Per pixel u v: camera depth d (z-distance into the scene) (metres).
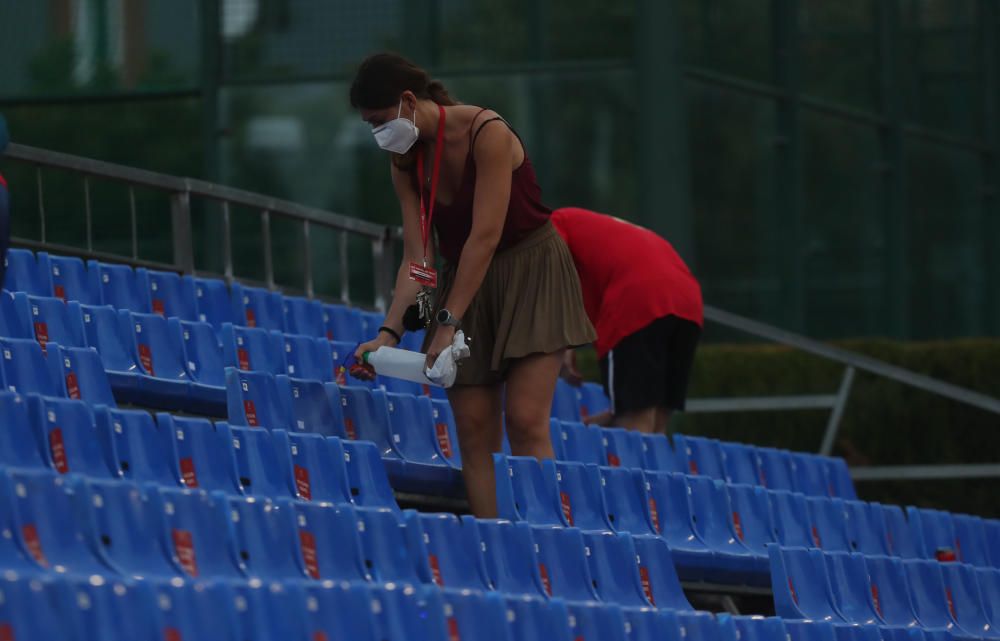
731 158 51.19
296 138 49.59
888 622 26.92
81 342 24.84
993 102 59.19
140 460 19.55
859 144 55.09
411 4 49.81
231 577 17.31
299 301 32.53
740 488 28.92
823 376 45.41
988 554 34.00
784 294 52.03
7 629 13.76
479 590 19.73
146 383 24.86
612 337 29.02
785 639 21.69
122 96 49.78
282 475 20.80
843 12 55.12
